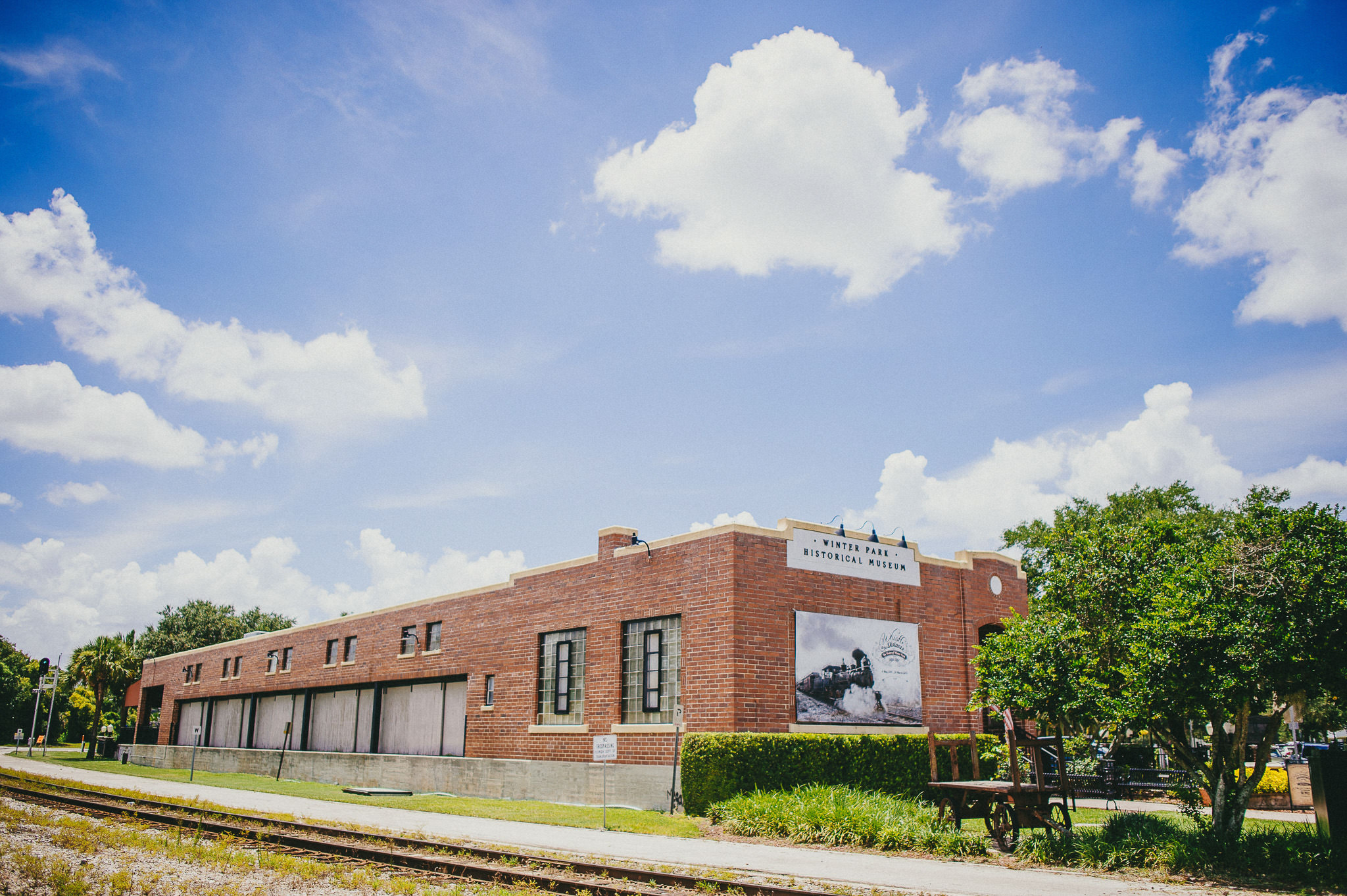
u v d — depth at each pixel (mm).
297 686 38219
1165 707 12266
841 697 21312
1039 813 13688
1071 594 14406
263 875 11430
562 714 24641
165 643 82688
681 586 21484
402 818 18719
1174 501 32250
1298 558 11461
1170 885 10891
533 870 11820
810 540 21797
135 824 16438
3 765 41531
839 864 12398
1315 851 11492
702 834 16031
